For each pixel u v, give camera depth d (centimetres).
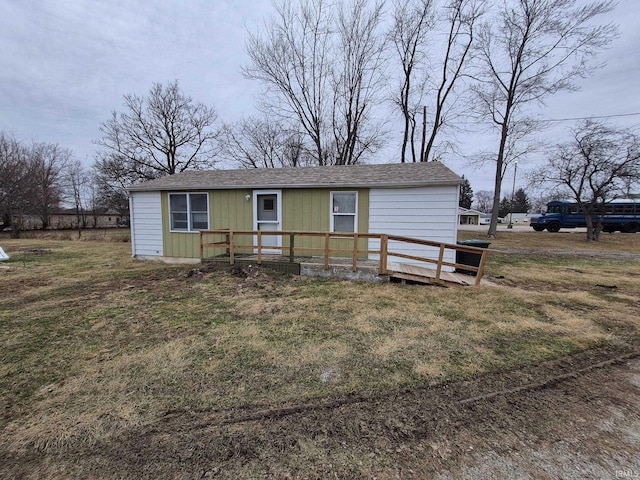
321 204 828
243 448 192
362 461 180
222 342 355
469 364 303
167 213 941
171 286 623
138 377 280
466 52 1722
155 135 2378
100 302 517
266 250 877
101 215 3281
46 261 975
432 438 200
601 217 1620
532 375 283
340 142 2047
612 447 192
